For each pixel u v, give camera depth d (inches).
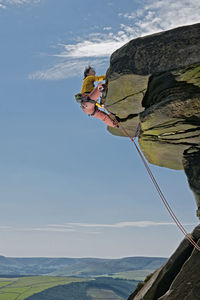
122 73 306.8
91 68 364.2
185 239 428.5
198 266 354.3
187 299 338.0
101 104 357.4
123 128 382.3
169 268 425.7
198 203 367.9
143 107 339.0
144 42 301.0
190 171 373.4
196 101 297.4
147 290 433.7
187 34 285.3
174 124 327.6
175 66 287.6
